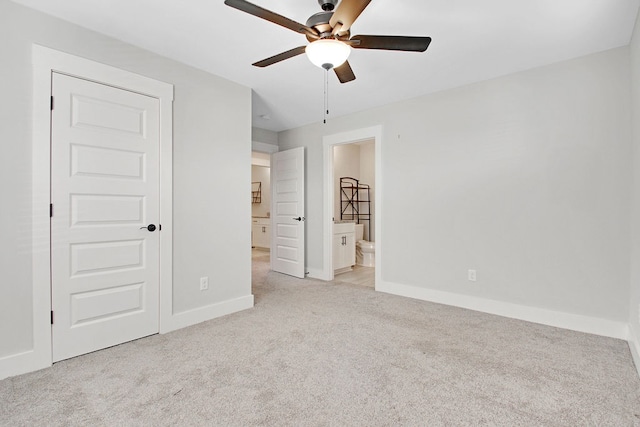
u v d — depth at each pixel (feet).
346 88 10.85
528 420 4.91
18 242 6.36
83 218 7.20
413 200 11.80
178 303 8.87
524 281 9.45
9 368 6.22
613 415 5.02
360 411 5.13
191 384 5.93
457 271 10.77
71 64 6.99
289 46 8.05
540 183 9.16
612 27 7.10
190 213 9.16
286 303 11.15
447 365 6.65
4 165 6.21
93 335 7.34
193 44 7.97
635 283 7.29
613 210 8.09
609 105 8.13
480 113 10.20
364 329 8.67
